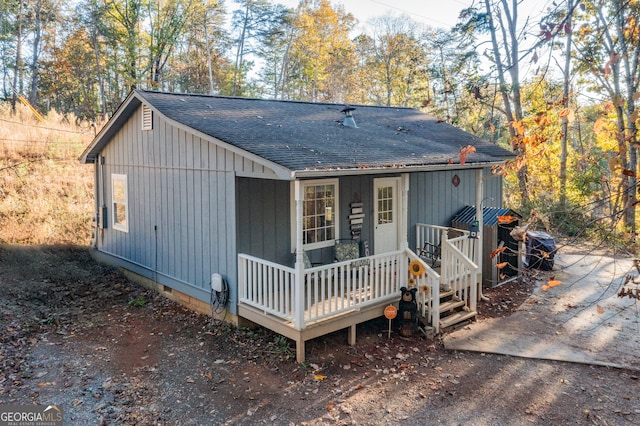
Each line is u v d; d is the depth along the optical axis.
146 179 10.11
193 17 33.53
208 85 38.75
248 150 6.75
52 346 7.27
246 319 7.91
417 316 7.89
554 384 6.18
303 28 39.25
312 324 6.78
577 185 14.10
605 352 7.17
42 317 8.47
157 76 31.75
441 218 11.62
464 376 6.41
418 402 5.72
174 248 9.36
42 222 14.29
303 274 6.63
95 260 12.45
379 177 10.24
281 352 7.00
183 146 8.83
